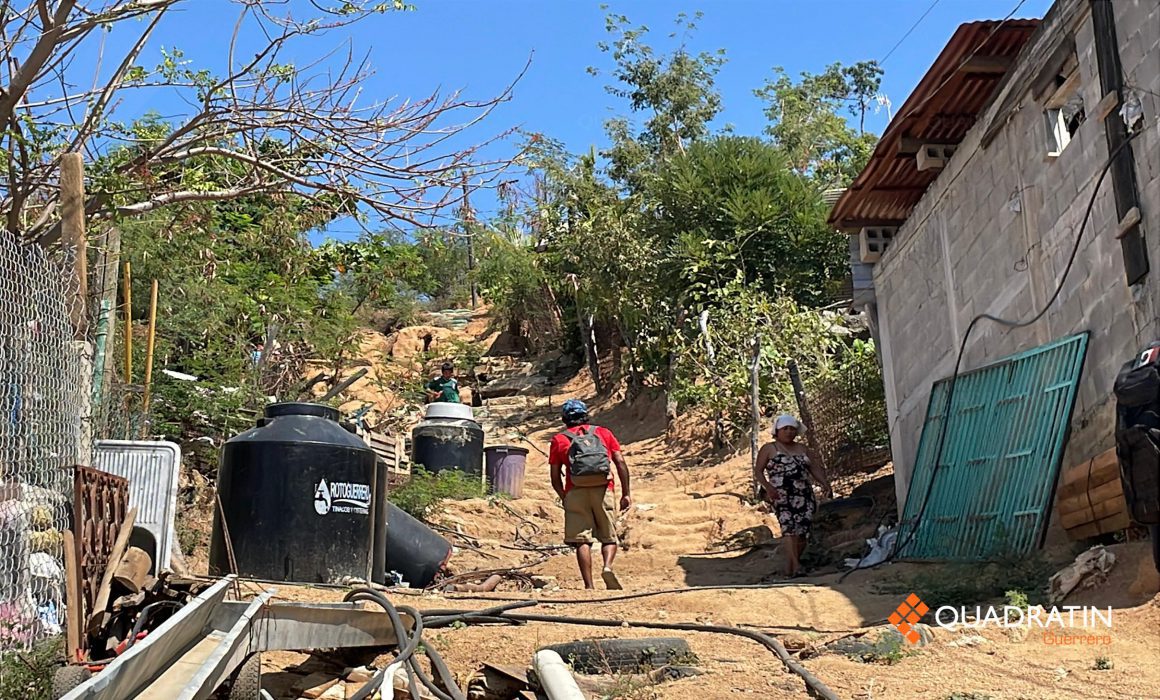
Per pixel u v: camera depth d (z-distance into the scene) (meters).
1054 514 8.62
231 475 8.31
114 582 6.21
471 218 8.62
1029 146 9.36
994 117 9.88
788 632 6.48
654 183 25.03
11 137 7.91
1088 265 8.41
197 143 8.64
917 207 11.88
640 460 19.61
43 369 6.22
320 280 17.47
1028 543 8.40
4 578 5.59
